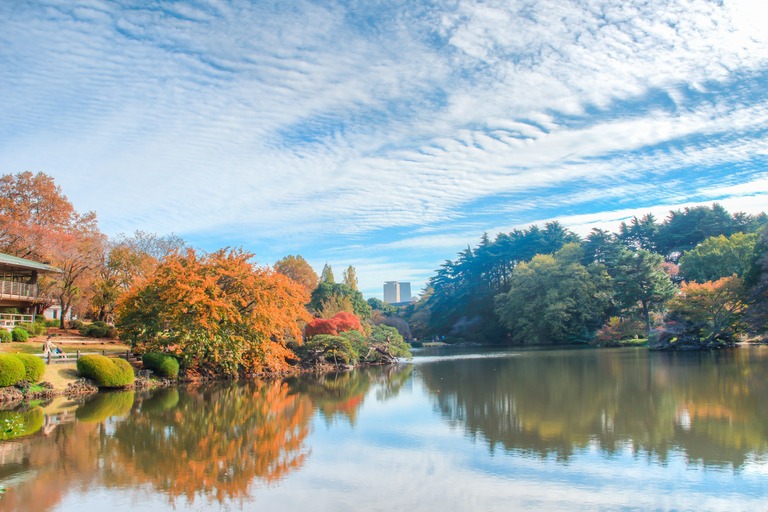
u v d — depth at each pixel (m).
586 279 62.91
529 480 9.93
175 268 28.67
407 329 85.88
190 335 27.23
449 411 17.56
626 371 28.48
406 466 11.01
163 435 14.19
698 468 10.48
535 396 20.36
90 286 43.28
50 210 41.44
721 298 45.41
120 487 9.83
